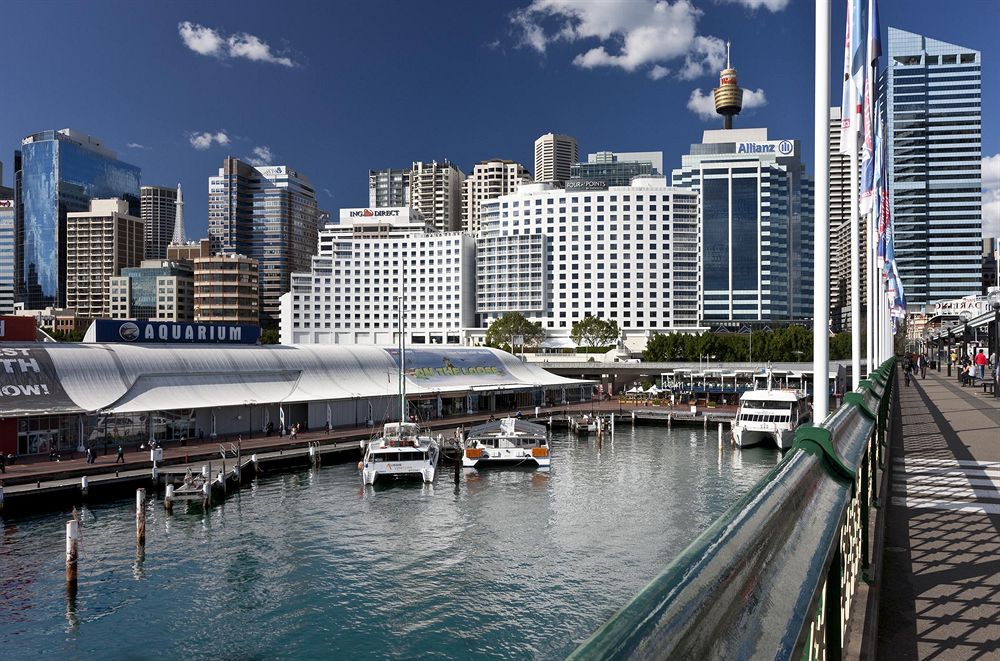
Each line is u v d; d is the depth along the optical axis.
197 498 56.12
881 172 29.36
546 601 36.81
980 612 8.09
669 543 46.91
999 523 12.66
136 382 81.25
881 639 7.36
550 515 54.19
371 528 50.34
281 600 36.84
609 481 67.44
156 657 30.84
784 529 4.00
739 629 2.88
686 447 90.44
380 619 34.56
